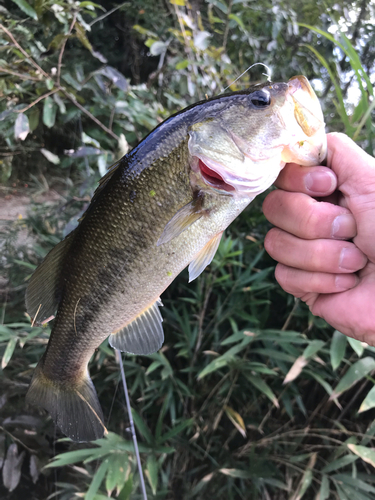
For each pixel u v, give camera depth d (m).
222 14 0.61
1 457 0.38
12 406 0.42
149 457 0.33
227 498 0.37
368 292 0.19
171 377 0.37
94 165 0.48
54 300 0.21
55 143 0.73
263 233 0.44
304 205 0.18
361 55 0.62
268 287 0.40
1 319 0.45
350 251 0.18
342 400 0.39
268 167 0.18
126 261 0.19
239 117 0.18
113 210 0.18
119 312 0.19
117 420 0.41
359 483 0.32
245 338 0.34
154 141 0.18
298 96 0.17
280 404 0.40
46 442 0.40
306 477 0.34
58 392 0.22
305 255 0.19
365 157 0.18
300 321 0.40
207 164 0.18
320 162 0.18
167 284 0.19
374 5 0.59
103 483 0.38
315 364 0.38
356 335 0.20
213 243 0.19
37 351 0.41
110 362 0.42
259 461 0.35
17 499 0.38
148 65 0.95
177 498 0.38
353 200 0.18
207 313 0.44
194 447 0.39
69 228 0.38
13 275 0.50
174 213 0.18
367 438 0.33
